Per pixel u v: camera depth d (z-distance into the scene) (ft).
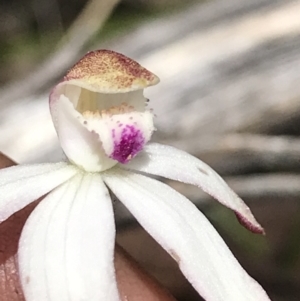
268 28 0.20
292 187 0.20
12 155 0.19
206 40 0.20
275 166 0.20
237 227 0.22
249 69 0.19
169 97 0.19
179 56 0.20
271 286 0.23
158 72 0.20
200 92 0.19
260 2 0.20
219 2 0.21
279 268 0.23
